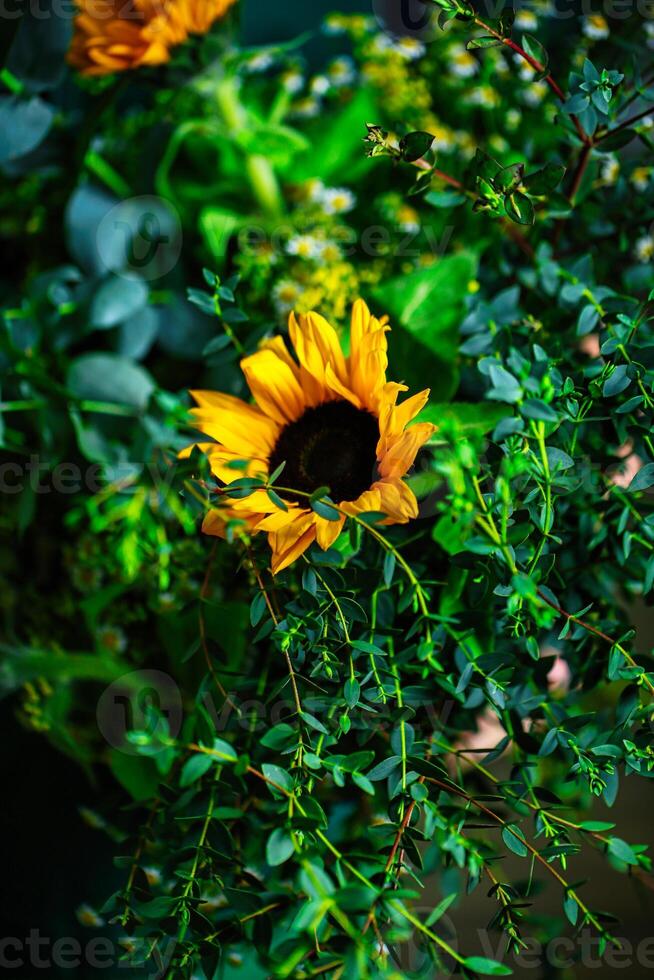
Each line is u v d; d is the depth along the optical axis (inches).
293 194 39.4
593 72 30.0
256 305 37.3
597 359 31.1
